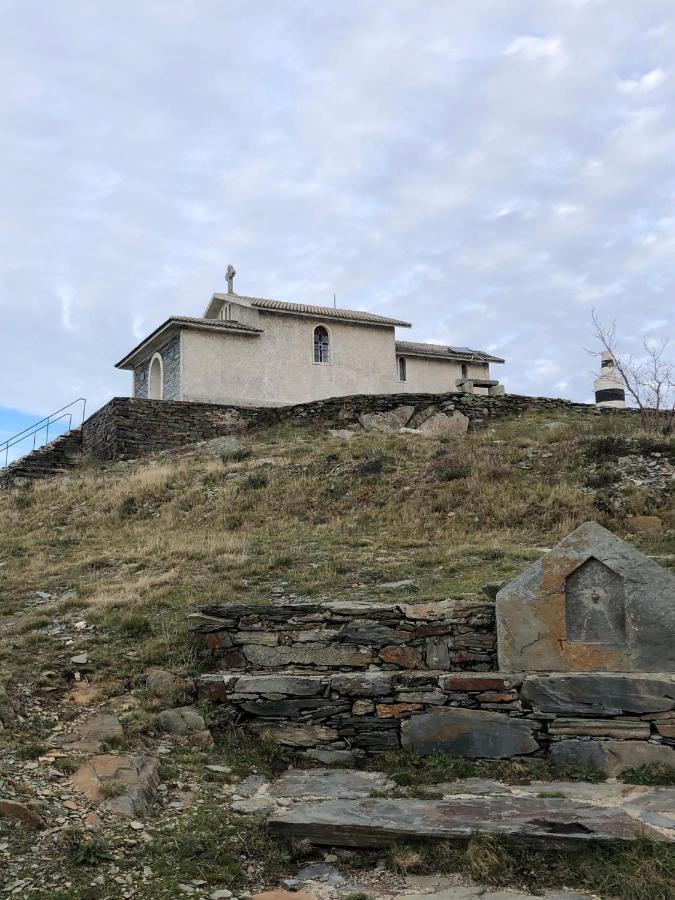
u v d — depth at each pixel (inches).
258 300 1195.9
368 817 211.6
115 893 179.9
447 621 293.0
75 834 197.0
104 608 386.3
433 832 200.4
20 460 982.4
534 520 542.0
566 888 184.5
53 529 643.5
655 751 249.0
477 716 268.4
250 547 514.0
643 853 187.2
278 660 308.2
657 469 607.2
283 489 653.9
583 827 198.5
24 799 207.8
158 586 426.9
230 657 314.8
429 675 280.2
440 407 925.2
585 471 619.8
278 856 202.2
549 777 251.1
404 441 762.2
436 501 588.1
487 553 458.0
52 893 175.0
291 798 235.5
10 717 262.4
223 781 249.1
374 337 1253.1
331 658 301.4
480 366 1422.2
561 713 261.3
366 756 276.1
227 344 1123.3
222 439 888.9
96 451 995.3
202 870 192.7
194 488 692.7
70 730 264.1
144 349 1222.9
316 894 186.1
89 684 303.7
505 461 657.0
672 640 262.4
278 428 949.8
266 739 279.6
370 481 647.1
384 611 301.6
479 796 231.0
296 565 464.4
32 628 364.2
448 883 189.3
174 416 964.6
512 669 275.1
